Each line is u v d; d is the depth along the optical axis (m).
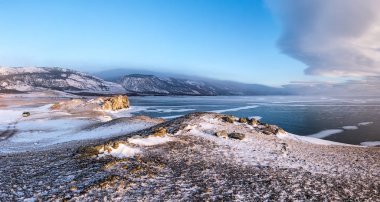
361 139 57.09
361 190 18.97
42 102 144.38
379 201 17.03
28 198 15.56
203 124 36.50
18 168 21.81
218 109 138.50
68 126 55.81
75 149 28.05
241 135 32.53
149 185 17.70
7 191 16.62
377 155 31.75
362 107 147.00
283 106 162.12
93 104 110.12
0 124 58.62
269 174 21.48
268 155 27.45
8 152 33.28
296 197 16.78
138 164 21.45
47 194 16.09
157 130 31.34
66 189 16.83
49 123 59.09
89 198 15.47
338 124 79.06
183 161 23.69
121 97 128.25
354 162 27.27
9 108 100.69
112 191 16.47
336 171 23.62
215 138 31.83
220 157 25.72
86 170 20.36
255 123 40.34
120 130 44.72
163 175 19.78
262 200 16.08
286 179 20.36
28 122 60.53
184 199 15.79
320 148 34.00
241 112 120.50
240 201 15.80
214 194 16.70
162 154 25.27
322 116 101.00
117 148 25.33
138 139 28.38
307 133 64.56
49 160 24.16
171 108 143.00
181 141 29.69
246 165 23.84
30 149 35.28
